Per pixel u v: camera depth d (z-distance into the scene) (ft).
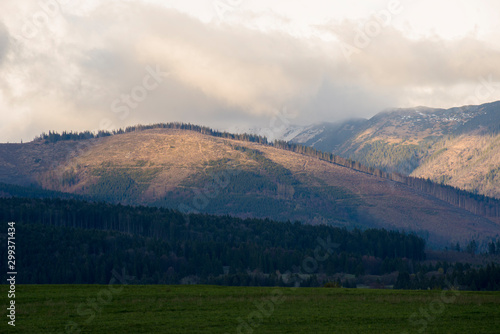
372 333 151.33
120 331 149.28
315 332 152.15
